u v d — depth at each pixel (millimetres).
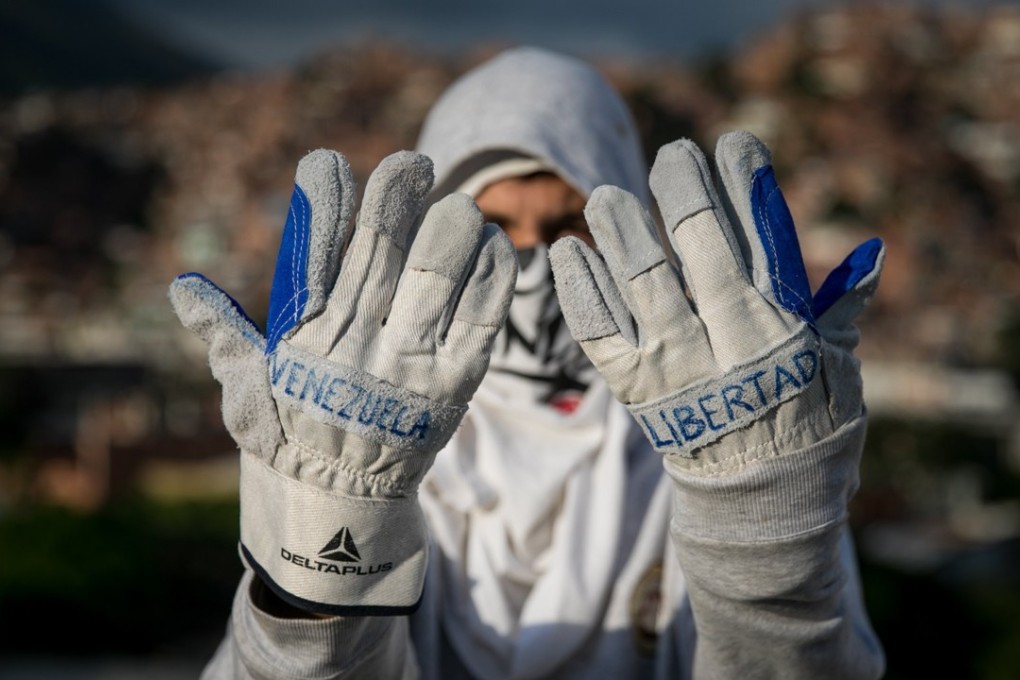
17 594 16469
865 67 146250
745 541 1620
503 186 2373
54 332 90562
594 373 2250
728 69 147750
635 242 1605
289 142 138750
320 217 1610
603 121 2531
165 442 41406
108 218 128625
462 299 1598
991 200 124062
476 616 2023
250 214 109875
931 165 124500
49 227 122250
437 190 2463
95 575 17734
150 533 21156
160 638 17547
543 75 2504
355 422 1573
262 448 1604
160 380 58875
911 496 52469
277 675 1656
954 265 102000
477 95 2488
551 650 1990
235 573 20906
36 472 40375
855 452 1665
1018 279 102500
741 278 1596
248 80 171375
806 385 1592
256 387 1596
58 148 146500
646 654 2047
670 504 2137
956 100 152375
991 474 55094
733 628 1702
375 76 163750
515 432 2178
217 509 27328
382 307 1604
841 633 1756
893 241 99750
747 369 1580
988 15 173125
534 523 2082
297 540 1599
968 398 71812
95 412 46781
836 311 1710
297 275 1606
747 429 1598
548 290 2242
